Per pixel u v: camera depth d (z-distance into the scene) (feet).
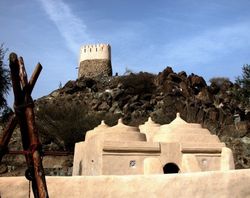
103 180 33.40
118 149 55.21
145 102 185.26
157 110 179.32
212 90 192.75
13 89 15.14
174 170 60.39
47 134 142.10
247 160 129.08
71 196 32.68
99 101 186.50
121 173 54.65
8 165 118.62
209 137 61.77
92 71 230.89
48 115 148.05
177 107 171.83
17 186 32.24
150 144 57.06
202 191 32.68
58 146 142.00
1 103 99.40
